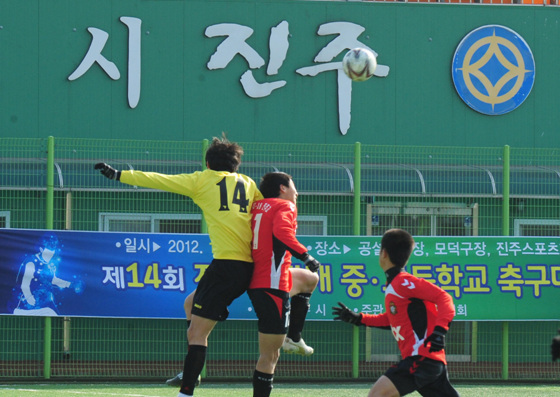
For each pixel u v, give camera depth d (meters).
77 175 43.28
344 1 49.66
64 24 47.94
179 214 44.00
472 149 48.62
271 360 25.25
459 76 49.97
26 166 42.81
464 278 41.41
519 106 50.38
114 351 42.66
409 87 49.72
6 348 41.97
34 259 39.69
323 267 40.97
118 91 48.09
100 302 39.88
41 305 39.59
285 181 25.97
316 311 40.75
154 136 48.12
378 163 46.97
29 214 43.22
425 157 48.09
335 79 49.31
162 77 48.41
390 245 22.47
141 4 48.47
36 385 39.06
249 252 25.11
